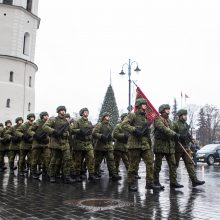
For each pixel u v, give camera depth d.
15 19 47.41
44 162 13.55
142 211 7.25
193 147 25.34
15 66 47.25
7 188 10.53
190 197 8.90
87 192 9.75
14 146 15.44
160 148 10.31
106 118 13.16
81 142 12.35
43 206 7.76
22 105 47.91
